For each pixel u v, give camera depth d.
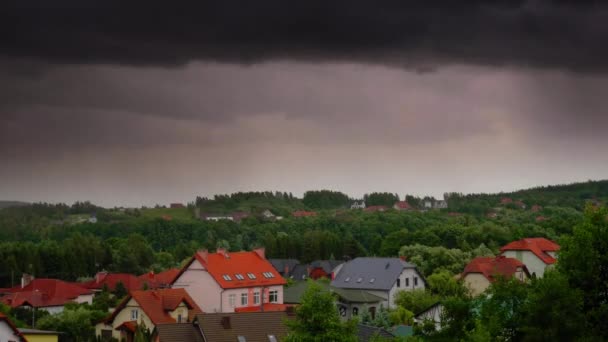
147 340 97.69
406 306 138.88
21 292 161.50
